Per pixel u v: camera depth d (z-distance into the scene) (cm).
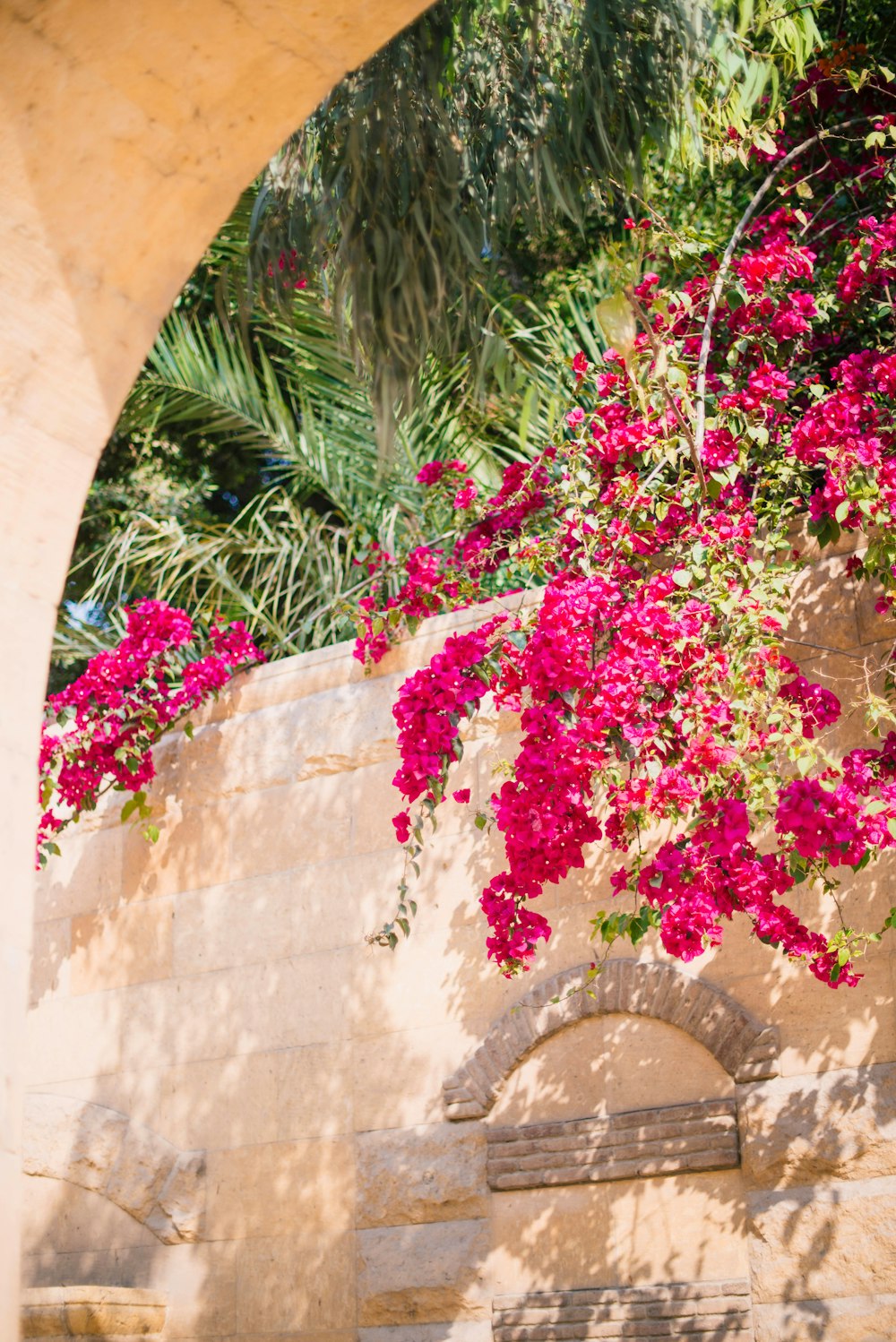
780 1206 402
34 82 206
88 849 588
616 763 427
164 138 223
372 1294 467
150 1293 497
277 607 689
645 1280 420
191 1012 541
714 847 359
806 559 446
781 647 399
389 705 528
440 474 589
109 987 565
